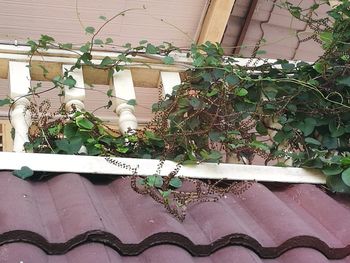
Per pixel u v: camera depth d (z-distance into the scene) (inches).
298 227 91.0
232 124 114.5
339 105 118.3
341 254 91.7
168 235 84.7
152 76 126.0
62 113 112.4
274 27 195.5
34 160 97.0
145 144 111.8
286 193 107.3
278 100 118.4
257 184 104.2
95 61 122.3
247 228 91.7
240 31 193.2
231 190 101.3
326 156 113.7
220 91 116.3
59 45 119.2
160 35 182.1
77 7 170.2
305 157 112.9
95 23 175.9
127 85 121.6
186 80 118.3
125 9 173.0
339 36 122.2
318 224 97.8
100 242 82.3
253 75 122.0
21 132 108.3
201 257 87.0
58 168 97.0
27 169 94.3
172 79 124.3
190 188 100.5
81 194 90.4
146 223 87.0
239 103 118.5
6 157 96.2
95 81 122.9
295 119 118.9
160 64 125.0
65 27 174.7
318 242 90.1
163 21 168.1
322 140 119.0
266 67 122.9
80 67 119.3
